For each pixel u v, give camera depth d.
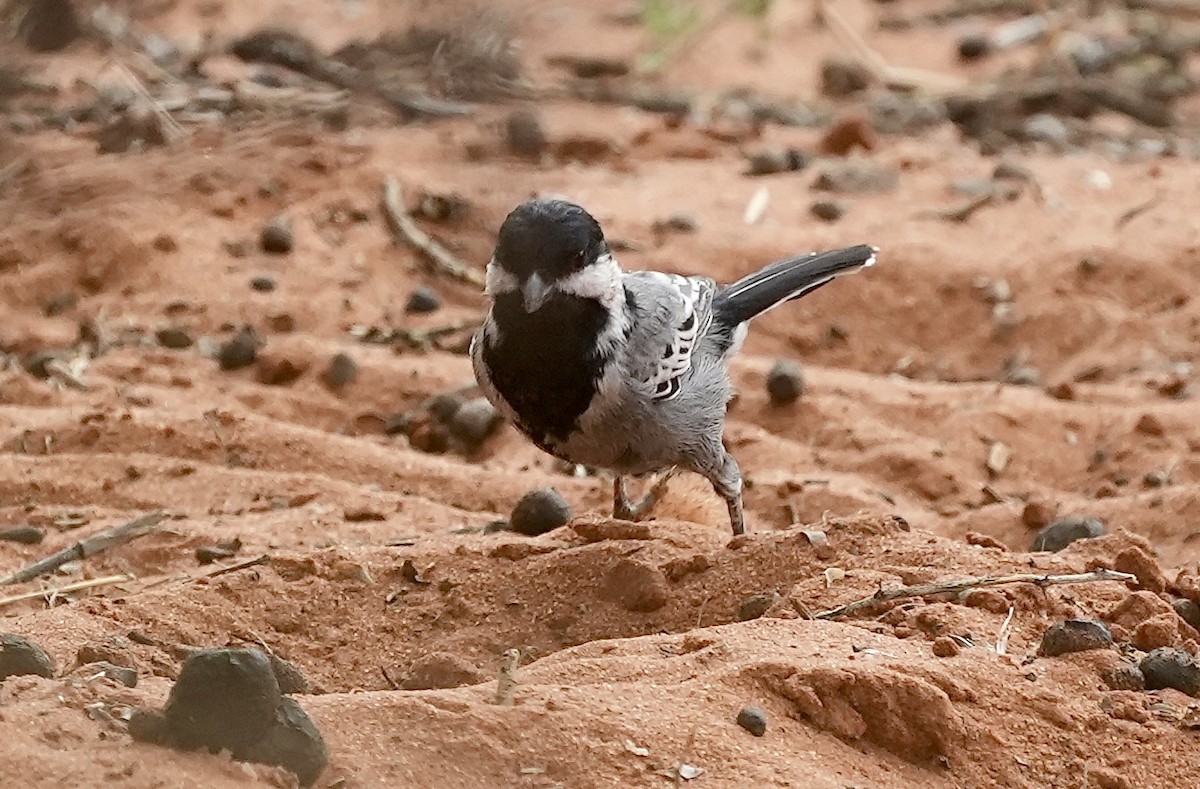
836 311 14.91
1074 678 7.05
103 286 14.70
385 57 19.23
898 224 16.30
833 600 7.98
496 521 10.34
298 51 19.61
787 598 8.05
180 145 16.78
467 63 19.22
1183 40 23.64
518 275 8.61
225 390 12.91
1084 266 15.16
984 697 6.79
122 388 12.70
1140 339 14.32
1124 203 16.88
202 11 21.67
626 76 22.11
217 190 16.11
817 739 6.46
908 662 6.91
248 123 17.42
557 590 8.59
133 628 8.04
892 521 8.77
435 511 10.62
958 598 7.90
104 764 5.36
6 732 5.46
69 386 12.70
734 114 20.45
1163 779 6.49
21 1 18.20
